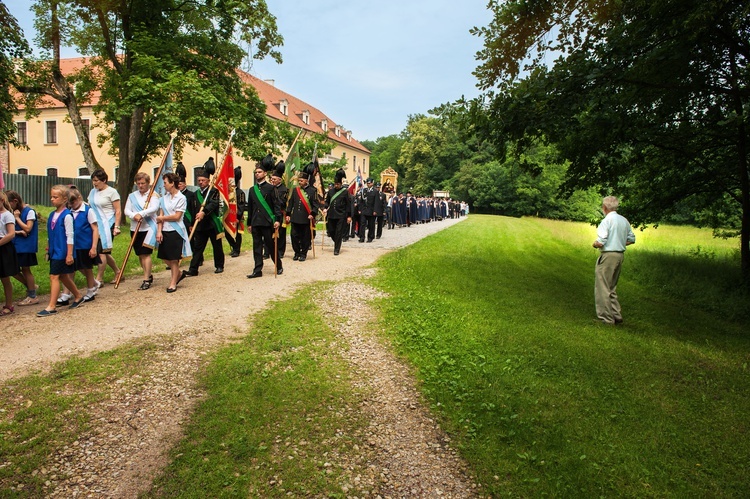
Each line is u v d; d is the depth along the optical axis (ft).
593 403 15.15
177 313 21.22
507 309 26.35
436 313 23.80
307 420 13.29
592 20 30.32
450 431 13.19
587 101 29.81
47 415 12.55
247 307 22.76
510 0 32.12
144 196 25.68
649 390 16.47
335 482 10.84
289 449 11.94
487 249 54.34
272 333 19.33
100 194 24.61
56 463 11.01
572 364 18.17
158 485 10.50
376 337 20.02
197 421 12.80
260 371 15.88
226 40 70.13
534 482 11.02
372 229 54.80
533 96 31.50
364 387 15.55
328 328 20.47
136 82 56.39
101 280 26.16
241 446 11.82
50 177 87.20
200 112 57.67
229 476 10.79
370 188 58.03
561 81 30.48
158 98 57.06
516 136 34.06
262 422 12.95
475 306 26.14
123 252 38.47
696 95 33.88
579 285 37.50
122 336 17.99
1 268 20.83
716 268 46.93
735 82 30.19
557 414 14.14
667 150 41.91
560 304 29.01
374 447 12.34
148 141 74.38
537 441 12.60
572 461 11.83
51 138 119.44
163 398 13.89
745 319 30.86
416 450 12.37
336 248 41.57
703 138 39.47
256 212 29.53
